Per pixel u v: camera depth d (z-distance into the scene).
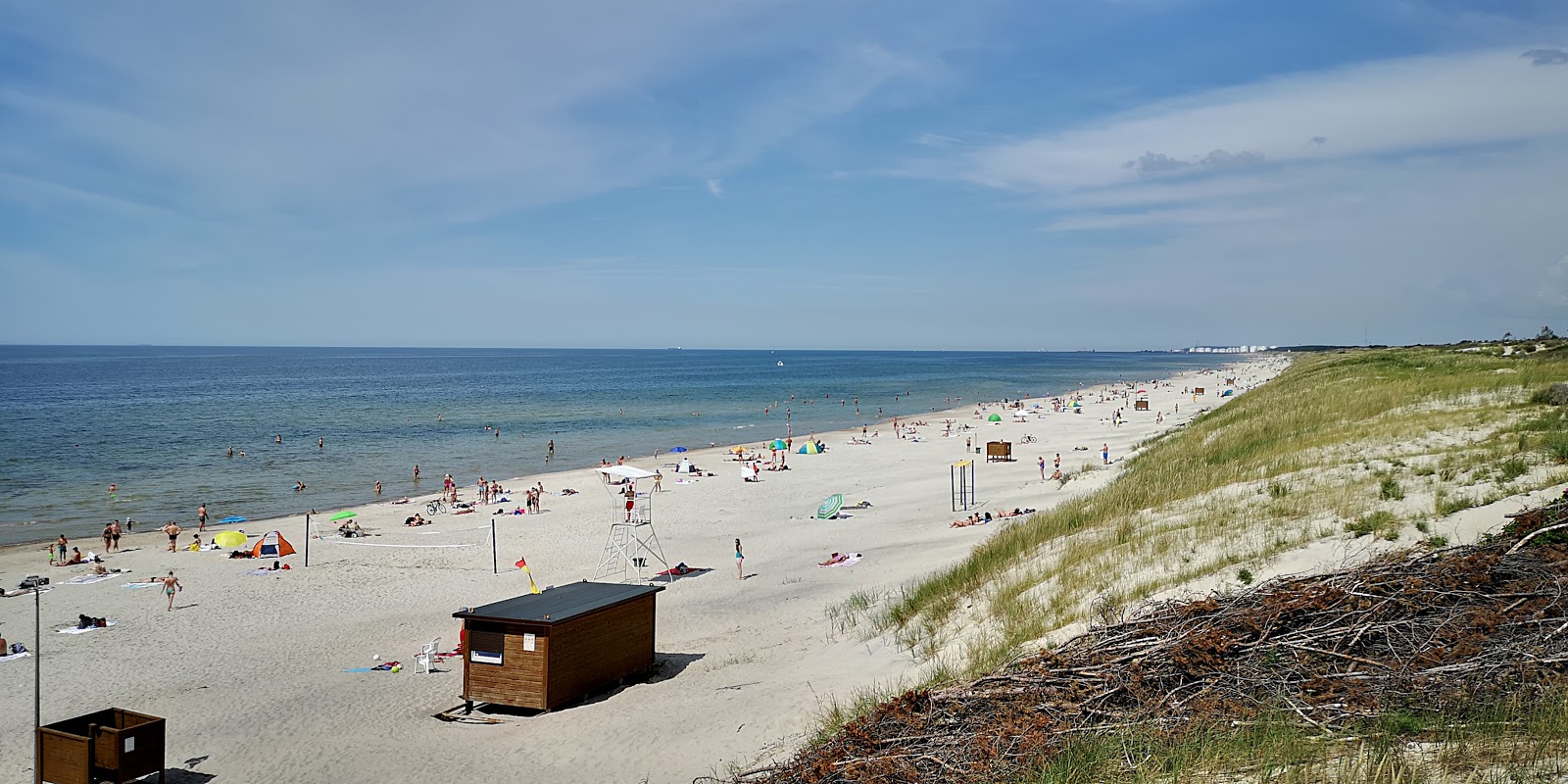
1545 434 18.30
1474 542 11.96
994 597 16.75
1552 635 8.85
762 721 13.50
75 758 13.25
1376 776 6.57
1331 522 15.03
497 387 155.38
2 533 38.97
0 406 107.56
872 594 22.45
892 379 188.88
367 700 17.75
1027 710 9.57
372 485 52.66
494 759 13.95
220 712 17.34
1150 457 38.09
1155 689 9.62
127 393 133.12
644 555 32.53
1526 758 6.53
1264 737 7.95
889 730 9.70
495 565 31.36
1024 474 50.22
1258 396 53.34
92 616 25.11
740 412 105.38
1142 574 14.80
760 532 36.47
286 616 25.06
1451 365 48.41
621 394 136.75
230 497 48.47
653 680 17.67
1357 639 9.64
